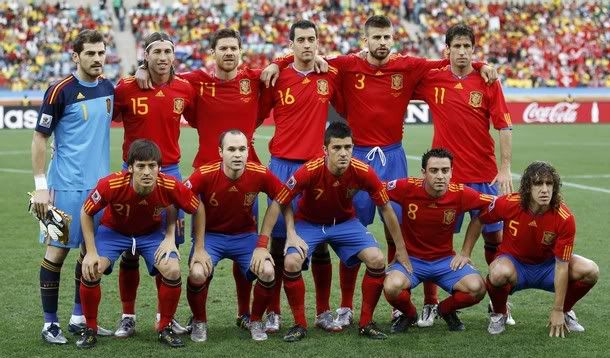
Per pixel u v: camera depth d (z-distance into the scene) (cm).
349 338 657
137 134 696
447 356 607
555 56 3656
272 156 746
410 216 679
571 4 3875
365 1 3803
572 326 674
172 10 3669
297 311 661
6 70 3281
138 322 706
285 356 610
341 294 739
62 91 654
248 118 730
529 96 3005
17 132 2602
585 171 1714
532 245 660
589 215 1219
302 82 731
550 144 2258
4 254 962
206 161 731
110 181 628
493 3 3875
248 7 3712
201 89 720
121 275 675
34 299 770
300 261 654
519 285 673
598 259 932
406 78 752
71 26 3469
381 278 664
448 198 671
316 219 688
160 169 701
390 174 759
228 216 672
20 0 3653
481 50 3659
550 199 639
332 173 658
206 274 640
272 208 664
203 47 3506
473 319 713
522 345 633
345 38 3644
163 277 638
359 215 749
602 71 3638
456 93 737
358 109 753
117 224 654
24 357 611
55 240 649
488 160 750
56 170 666
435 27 3722
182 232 716
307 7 3753
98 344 642
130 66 3419
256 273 647
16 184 1546
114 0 3562
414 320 683
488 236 750
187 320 718
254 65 3488
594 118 3022
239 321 695
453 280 671
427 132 2581
